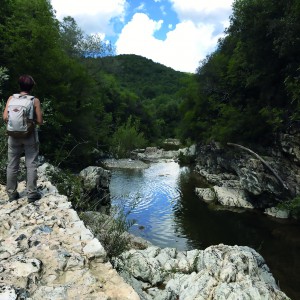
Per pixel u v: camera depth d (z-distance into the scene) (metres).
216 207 20.81
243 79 25.92
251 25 20.53
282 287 10.45
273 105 22.47
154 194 23.36
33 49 21.16
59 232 4.50
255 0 19.78
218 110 32.75
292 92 18.39
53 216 4.99
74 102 25.83
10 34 20.83
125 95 74.81
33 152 5.59
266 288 6.62
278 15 19.03
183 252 9.97
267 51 20.78
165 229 16.20
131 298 3.21
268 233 16.11
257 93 25.97
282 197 19.02
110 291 3.30
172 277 8.11
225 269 7.24
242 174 21.97
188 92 40.94
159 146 70.00
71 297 3.12
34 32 21.38
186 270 8.53
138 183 27.03
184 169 37.00
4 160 7.18
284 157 20.50
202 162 36.94
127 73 153.75
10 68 20.11
